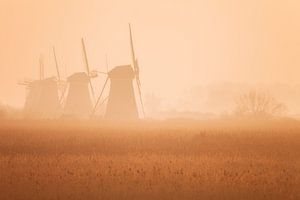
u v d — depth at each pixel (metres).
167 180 81.06
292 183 79.25
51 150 126.88
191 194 72.44
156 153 119.75
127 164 97.00
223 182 79.62
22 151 124.31
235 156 109.25
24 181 80.25
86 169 91.12
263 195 71.88
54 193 72.56
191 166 94.56
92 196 71.12
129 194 72.31
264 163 99.69
